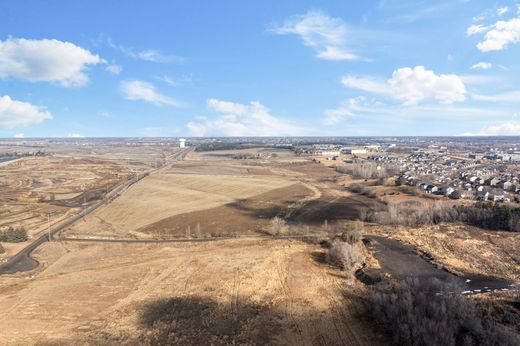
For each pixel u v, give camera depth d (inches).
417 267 3570.4
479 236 4306.1
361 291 3051.2
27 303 2886.3
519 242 4074.8
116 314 2701.8
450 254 3909.9
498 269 3494.1
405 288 2800.2
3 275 3474.4
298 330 2456.9
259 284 3196.4
